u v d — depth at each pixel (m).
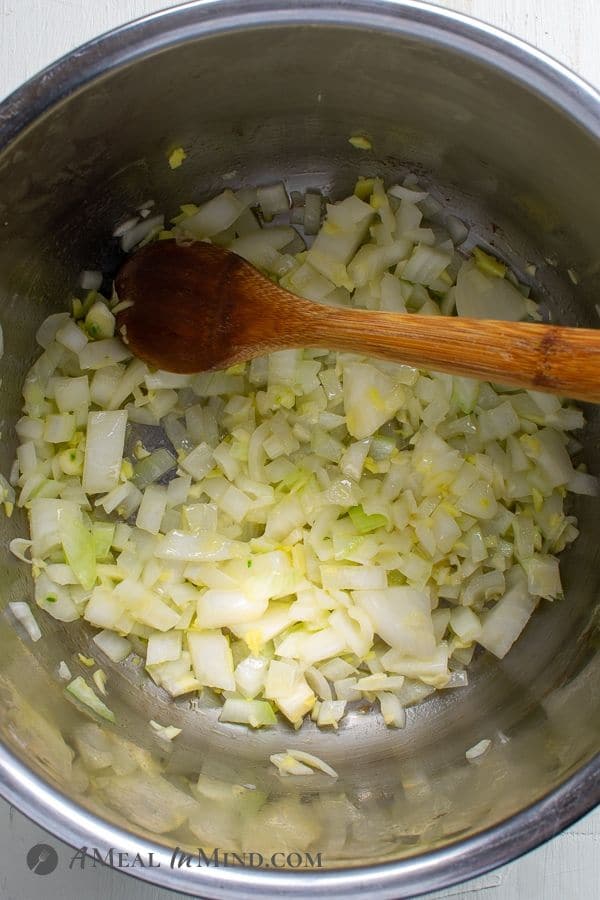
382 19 0.28
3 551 0.33
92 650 0.35
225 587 0.35
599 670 0.31
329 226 0.36
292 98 0.32
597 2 0.35
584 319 0.35
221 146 0.34
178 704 0.35
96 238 0.35
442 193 0.36
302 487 0.36
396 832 0.30
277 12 0.28
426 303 0.36
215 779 0.33
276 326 0.31
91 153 0.31
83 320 0.35
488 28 0.28
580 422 0.36
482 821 0.28
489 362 0.27
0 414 0.34
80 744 0.31
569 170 0.31
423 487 0.35
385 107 0.32
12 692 0.30
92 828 0.27
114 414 0.35
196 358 0.33
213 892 0.26
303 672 0.35
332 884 0.26
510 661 0.35
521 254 0.36
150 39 0.28
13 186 0.30
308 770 0.34
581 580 0.35
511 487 0.36
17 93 0.28
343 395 0.36
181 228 0.36
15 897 0.32
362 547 0.35
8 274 0.32
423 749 0.34
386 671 0.35
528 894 0.33
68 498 0.35
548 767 0.30
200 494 0.36
